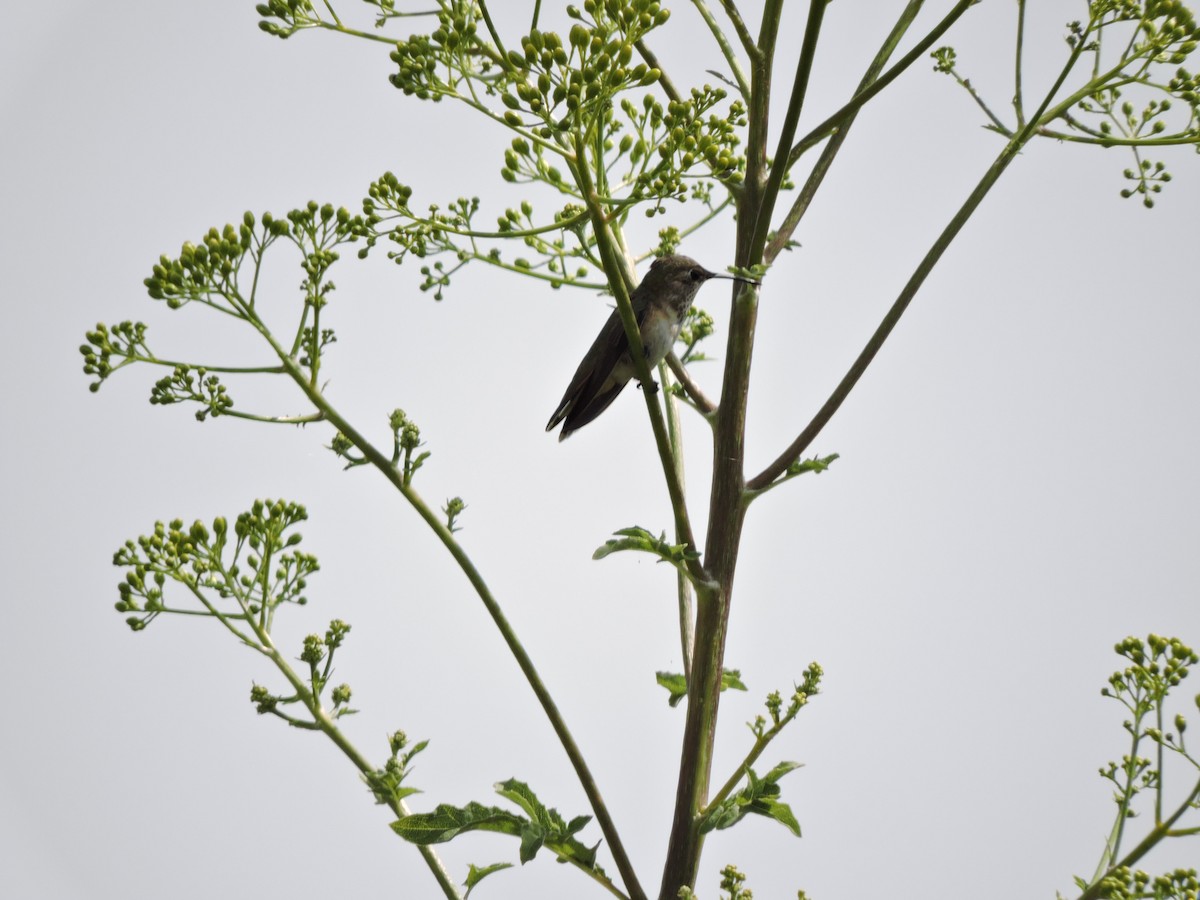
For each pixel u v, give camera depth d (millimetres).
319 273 5164
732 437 5344
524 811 5098
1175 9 5320
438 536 5176
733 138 5309
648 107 5109
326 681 5305
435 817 5035
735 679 6004
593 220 4707
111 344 5129
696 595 5250
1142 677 5156
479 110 4836
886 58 5832
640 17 4527
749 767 5078
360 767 5227
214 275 5059
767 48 5367
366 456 5117
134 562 5273
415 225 5328
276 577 5410
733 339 5344
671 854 5160
